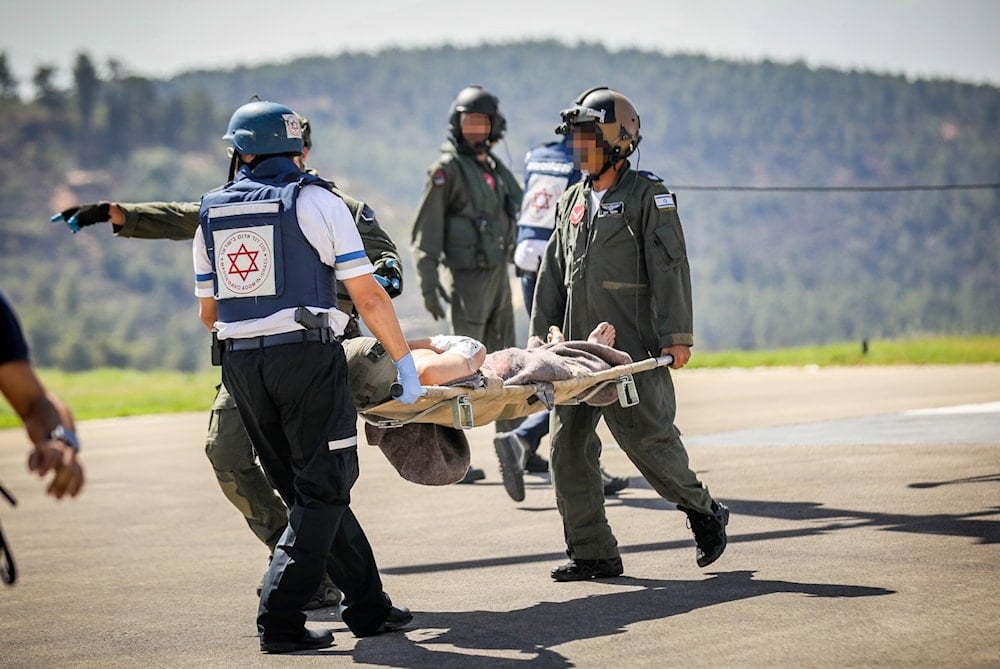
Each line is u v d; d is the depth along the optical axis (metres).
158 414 37.31
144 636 11.12
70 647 10.83
